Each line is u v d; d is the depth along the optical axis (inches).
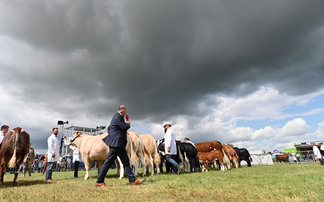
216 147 430.0
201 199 101.2
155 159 311.3
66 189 147.2
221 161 344.5
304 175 186.9
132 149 246.8
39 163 661.3
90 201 101.9
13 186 181.6
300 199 93.6
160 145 371.9
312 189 115.4
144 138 304.8
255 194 110.1
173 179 200.8
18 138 194.1
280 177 181.5
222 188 135.2
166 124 294.7
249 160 557.9
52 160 249.3
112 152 162.4
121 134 167.5
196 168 354.3
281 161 857.5
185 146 347.6
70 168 744.3
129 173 169.3
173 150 284.7
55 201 103.3
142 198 106.5
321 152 493.0
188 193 119.3
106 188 148.3
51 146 250.7
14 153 190.1
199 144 446.9
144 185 159.0
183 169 356.2
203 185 150.6
